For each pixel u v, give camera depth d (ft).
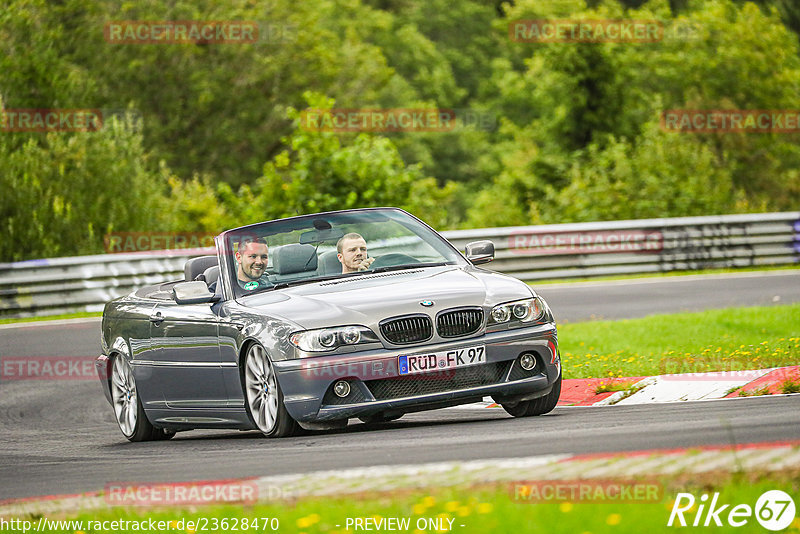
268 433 73.31
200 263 90.94
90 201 263.08
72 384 121.80
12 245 252.42
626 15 514.68
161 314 83.35
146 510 50.31
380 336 70.03
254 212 258.78
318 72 478.18
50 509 53.01
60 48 410.93
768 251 215.72
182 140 450.30
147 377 85.05
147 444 82.17
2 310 182.19
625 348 111.14
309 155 255.09
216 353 77.41
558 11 576.20
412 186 259.39
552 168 392.47
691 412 70.28
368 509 45.62
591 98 427.33
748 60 475.72
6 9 338.54
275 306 74.18
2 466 73.36
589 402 86.79
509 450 57.82
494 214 375.86
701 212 313.32
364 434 70.23
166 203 277.85
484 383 71.46
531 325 73.05
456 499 45.91
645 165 328.70
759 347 101.76
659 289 178.81
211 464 63.36
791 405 69.92
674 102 478.59
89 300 187.42
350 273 79.41
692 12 533.96
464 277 76.48
